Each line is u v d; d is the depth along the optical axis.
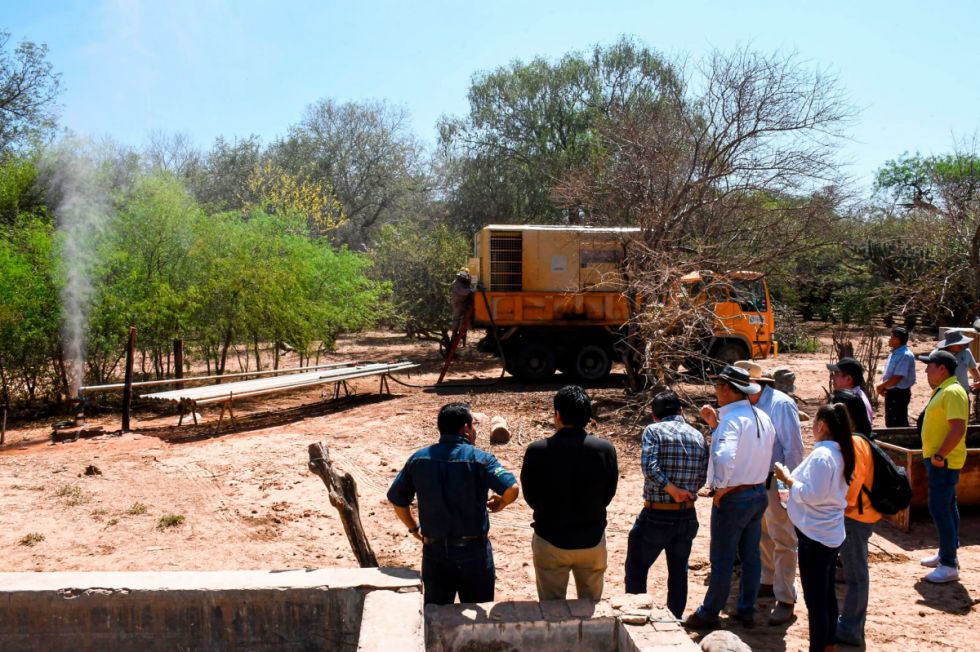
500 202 30.20
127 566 6.30
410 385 16.17
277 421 12.62
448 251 21.44
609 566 6.30
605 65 28.23
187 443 10.89
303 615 4.23
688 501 4.76
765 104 12.49
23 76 25.66
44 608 4.18
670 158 12.88
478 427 11.24
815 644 4.46
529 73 29.39
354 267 18.48
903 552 6.49
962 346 8.77
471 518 4.34
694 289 12.77
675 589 4.91
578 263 15.41
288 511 7.76
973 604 5.43
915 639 4.90
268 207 34.66
